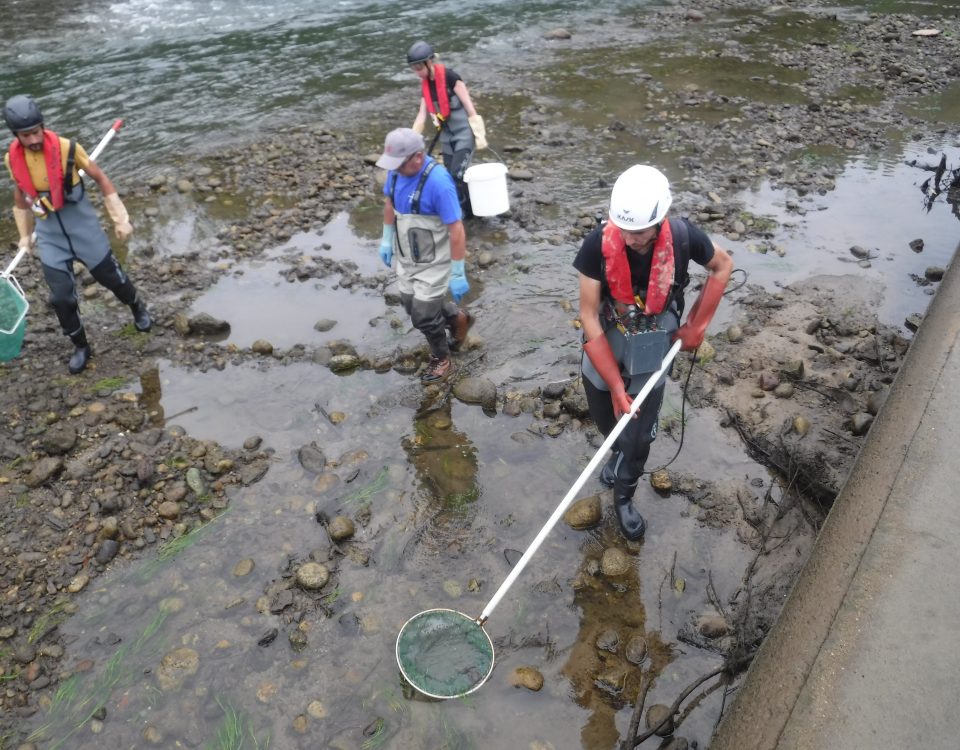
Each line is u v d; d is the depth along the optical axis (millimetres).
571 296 6449
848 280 6613
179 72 11789
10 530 4375
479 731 3414
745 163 8828
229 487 4660
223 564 4191
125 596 4027
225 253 7086
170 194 8156
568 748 3350
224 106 10523
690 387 5359
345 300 6418
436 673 3586
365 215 7770
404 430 5094
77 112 10281
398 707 3510
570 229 7395
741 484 4629
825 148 9336
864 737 2615
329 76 11664
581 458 4848
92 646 3785
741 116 10242
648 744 3338
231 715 3490
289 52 12695
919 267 6832
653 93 11039
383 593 4031
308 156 9023
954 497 3508
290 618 3906
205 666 3686
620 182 3189
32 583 4098
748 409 5156
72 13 14727
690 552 4227
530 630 3846
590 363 3822
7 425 5098
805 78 11773
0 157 9180
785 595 3934
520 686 3580
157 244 7238
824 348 5734
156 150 9211
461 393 5332
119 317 6203
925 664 2828
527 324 6098
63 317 5422
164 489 4637
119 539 4340
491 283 6629
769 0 16172
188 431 5078
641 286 3453
